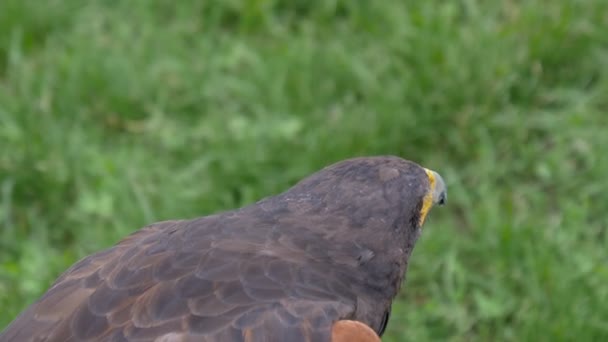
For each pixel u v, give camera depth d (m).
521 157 11.91
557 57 12.45
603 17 12.66
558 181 11.71
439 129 12.02
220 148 11.82
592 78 12.50
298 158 11.70
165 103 12.43
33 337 7.21
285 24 13.27
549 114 12.16
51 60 12.61
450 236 11.20
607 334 10.31
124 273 7.41
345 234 7.80
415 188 8.05
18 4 13.05
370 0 13.09
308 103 12.21
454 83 12.08
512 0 13.03
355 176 8.05
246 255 7.46
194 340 6.98
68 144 11.80
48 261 10.95
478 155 11.88
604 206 11.49
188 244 7.55
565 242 10.98
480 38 12.36
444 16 12.68
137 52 12.72
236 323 7.05
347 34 12.93
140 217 11.24
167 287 7.26
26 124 11.85
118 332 7.07
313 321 7.10
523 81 12.30
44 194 11.57
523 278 10.82
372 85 12.22
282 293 7.29
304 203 7.95
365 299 7.72
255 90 12.41
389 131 11.87
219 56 12.83
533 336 10.34
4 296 10.55
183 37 13.12
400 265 7.97
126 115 12.34
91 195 11.45
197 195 11.48
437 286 10.93
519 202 11.52
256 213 7.89
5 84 12.69
